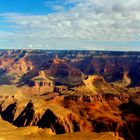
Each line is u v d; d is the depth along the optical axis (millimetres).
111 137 186625
